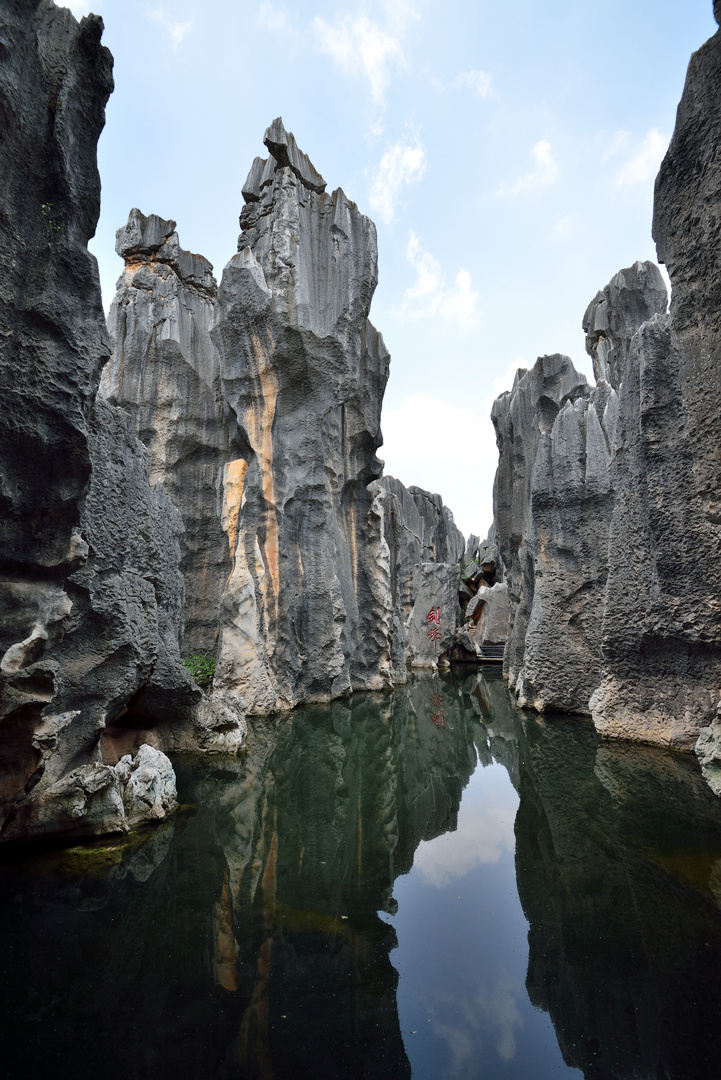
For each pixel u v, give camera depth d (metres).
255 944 4.41
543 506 13.85
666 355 9.38
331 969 4.11
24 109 4.23
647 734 10.21
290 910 4.98
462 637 32.34
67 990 3.76
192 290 19.22
